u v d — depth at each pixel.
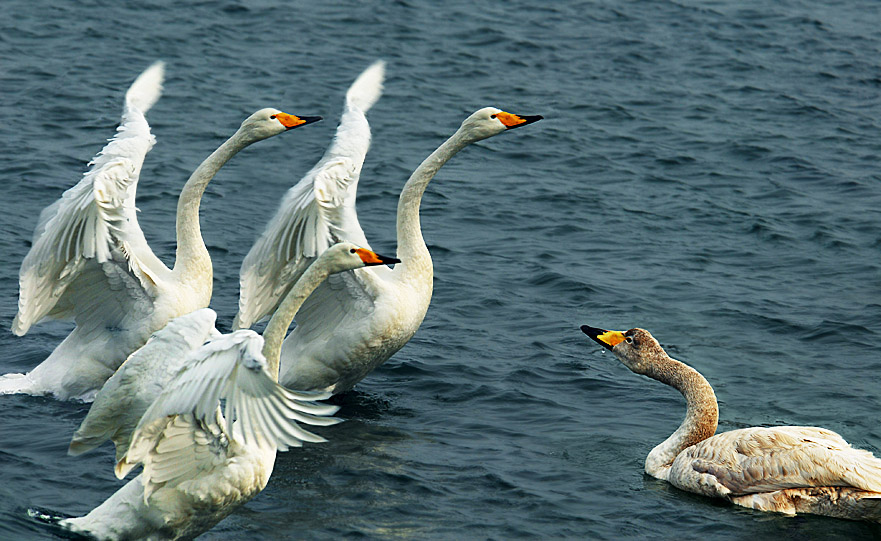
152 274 13.39
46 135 24.11
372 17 35.34
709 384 13.50
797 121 28.52
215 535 10.15
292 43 32.47
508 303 17.23
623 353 12.73
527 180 23.75
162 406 8.09
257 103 27.44
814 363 15.20
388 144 25.36
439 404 13.73
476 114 14.69
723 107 29.41
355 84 15.21
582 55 33.31
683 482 11.60
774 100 30.17
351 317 13.82
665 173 24.56
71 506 10.39
